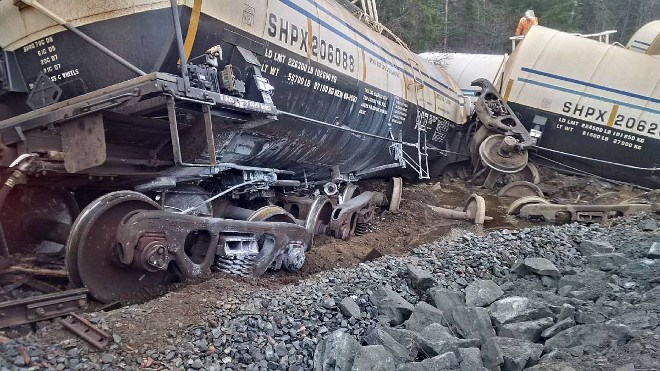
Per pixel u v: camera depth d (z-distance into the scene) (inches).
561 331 198.5
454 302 236.4
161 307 189.0
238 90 233.5
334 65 336.8
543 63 591.5
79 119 194.9
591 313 216.8
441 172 626.8
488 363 179.8
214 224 232.8
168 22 219.9
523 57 600.7
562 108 580.4
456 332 210.8
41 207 224.1
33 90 245.1
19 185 211.0
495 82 638.5
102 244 199.6
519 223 472.4
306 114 319.6
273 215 282.8
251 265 253.3
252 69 258.7
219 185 304.8
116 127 204.2
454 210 497.4
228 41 247.8
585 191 571.2
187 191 277.7
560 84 582.2
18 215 216.4
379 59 414.0
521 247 329.1
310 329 197.3
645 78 558.6
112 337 163.9
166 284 226.5
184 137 232.7
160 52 223.0
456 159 623.2
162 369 156.0
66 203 233.8
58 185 222.1
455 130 618.5
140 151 225.3
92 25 228.5
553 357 179.0
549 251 327.9
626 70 565.9
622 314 211.2
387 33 498.0
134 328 171.6
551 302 236.7
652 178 568.4
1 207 189.2
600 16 1820.9
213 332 178.2
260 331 187.3
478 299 237.0
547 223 472.4
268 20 271.6
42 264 212.5
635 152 562.3
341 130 362.3
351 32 370.6
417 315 211.6
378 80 406.9
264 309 201.0
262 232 260.4
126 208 207.9
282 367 172.9
